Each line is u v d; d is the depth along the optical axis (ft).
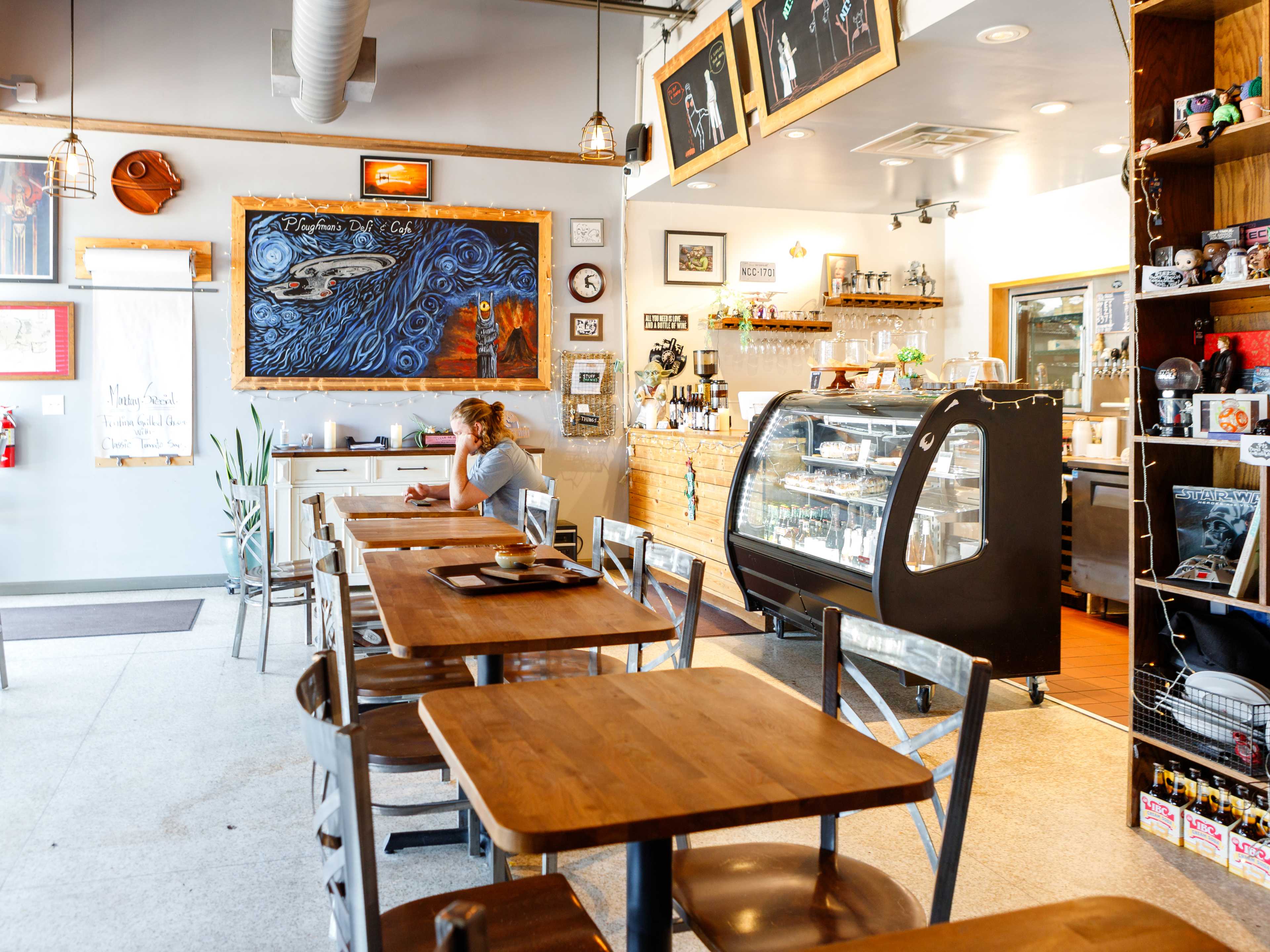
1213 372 9.27
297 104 20.93
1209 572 9.14
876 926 5.19
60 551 21.59
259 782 10.87
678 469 21.40
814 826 9.98
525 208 23.90
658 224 24.59
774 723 5.36
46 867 8.86
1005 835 9.64
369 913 4.09
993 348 25.07
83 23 21.09
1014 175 20.97
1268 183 9.27
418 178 23.12
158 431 21.93
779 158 19.26
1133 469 9.61
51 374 21.27
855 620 6.37
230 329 22.24
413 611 7.96
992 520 12.85
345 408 23.02
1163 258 9.46
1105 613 19.72
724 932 5.12
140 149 21.48
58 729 12.52
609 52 24.27
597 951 4.93
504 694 5.85
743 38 17.62
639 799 4.25
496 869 7.64
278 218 22.22
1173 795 9.65
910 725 12.96
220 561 22.50
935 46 13.26
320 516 14.06
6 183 20.86
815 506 14.64
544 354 24.08
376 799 10.50
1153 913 3.56
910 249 26.30
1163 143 9.49
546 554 10.82
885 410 13.37
